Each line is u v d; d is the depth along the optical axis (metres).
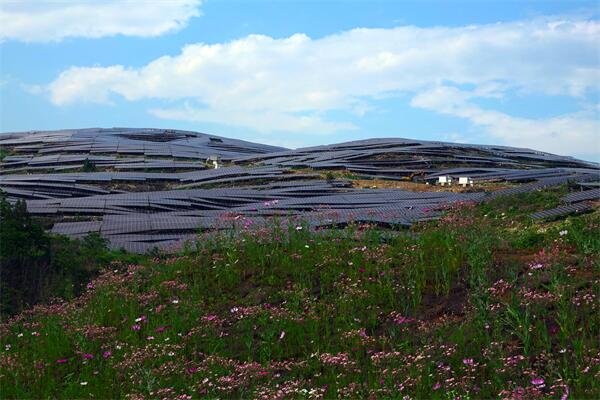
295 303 14.62
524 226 25.00
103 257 25.94
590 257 14.59
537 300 12.66
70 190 67.31
